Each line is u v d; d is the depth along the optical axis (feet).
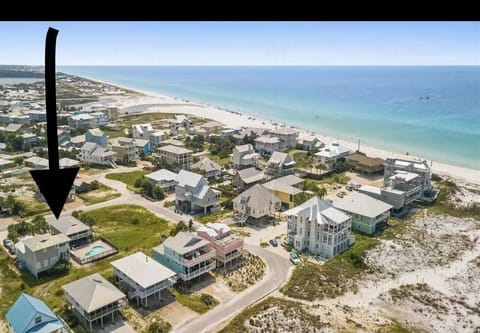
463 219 227.20
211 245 169.48
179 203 241.35
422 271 171.83
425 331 132.77
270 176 296.10
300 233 189.78
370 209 209.97
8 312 125.08
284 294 150.41
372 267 173.37
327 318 135.74
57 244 165.27
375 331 130.11
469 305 148.25
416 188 244.83
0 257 175.83
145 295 138.72
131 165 330.95
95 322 131.13
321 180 299.38
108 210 232.53
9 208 224.12
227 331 125.90
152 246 188.34
